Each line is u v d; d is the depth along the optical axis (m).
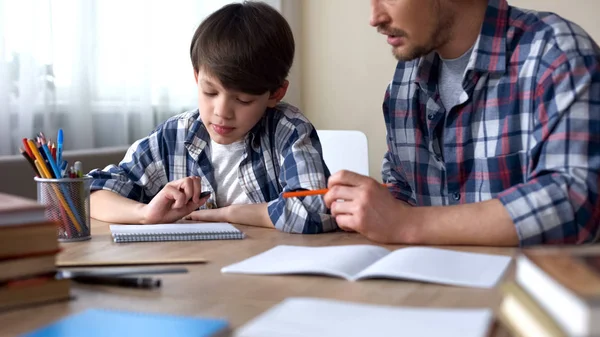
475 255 0.97
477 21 1.39
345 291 0.80
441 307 0.74
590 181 1.12
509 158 1.34
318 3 3.46
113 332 0.61
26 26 2.24
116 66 2.57
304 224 1.24
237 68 1.39
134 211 1.35
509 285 0.62
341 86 3.45
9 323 0.70
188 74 2.90
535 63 1.28
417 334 0.58
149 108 2.70
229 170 1.58
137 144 1.61
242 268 0.92
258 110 1.47
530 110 1.30
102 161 1.82
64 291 0.78
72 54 2.41
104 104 2.56
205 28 1.44
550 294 0.54
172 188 1.34
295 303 0.67
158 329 0.62
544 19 1.32
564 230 1.08
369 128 3.40
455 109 1.40
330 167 2.26
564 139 1.16
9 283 0.74
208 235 1.17
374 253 0.99
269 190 1.56
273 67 1.45
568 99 1.17
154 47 2.74
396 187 1.55
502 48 1.33
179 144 1.59
